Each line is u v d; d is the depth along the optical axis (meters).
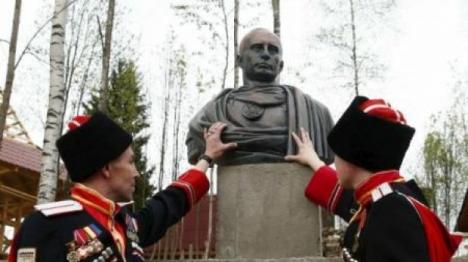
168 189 4.38
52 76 9.73
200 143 5.52
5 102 9.67
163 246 5.24
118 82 19.20
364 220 3.00
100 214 3.35
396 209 2.85
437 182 25.39
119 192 3.49
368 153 3.09
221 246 5.26
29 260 3.17
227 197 5.31
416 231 2.79
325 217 5.23
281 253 5.11
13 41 9.70
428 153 25.81
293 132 5.33
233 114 5.45
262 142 5.30
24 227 3.28
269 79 5.70
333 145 3.22
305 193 4.99
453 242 2.95
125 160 3.52
